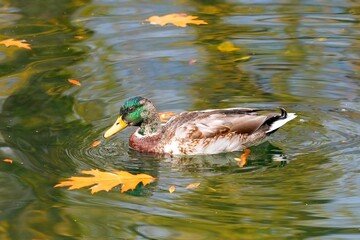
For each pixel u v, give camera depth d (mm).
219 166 11992
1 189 10805
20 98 13781
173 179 11414
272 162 11938
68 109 13453
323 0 18500
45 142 12336
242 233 9586
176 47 15961
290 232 9594
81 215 10102
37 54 15672
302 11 17812
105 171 11555
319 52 15547
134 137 12797
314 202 10422
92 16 17719
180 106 13672
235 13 17766
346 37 16219
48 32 16781
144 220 9953
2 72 14844
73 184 10992
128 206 10391
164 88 14297
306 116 13219
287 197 10609
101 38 16453
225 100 13828
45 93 14008
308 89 14141
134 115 12594
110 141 12773
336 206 10289
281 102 13703
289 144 12445
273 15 17562
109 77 14688
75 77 14648
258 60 15266
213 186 11078
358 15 17422
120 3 18547
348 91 14023
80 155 12023
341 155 11914
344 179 11109
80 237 9508
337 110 13367
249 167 11852
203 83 14445
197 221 9922
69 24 17219
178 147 12578
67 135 12602
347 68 14820
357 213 10086
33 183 11016
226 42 16156
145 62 15266
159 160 12383
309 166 11625
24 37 16500
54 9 18156
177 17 17406
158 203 10477
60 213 10164
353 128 12750
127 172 11555
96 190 10867
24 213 10148
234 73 14797
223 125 12656
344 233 9562
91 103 13695
